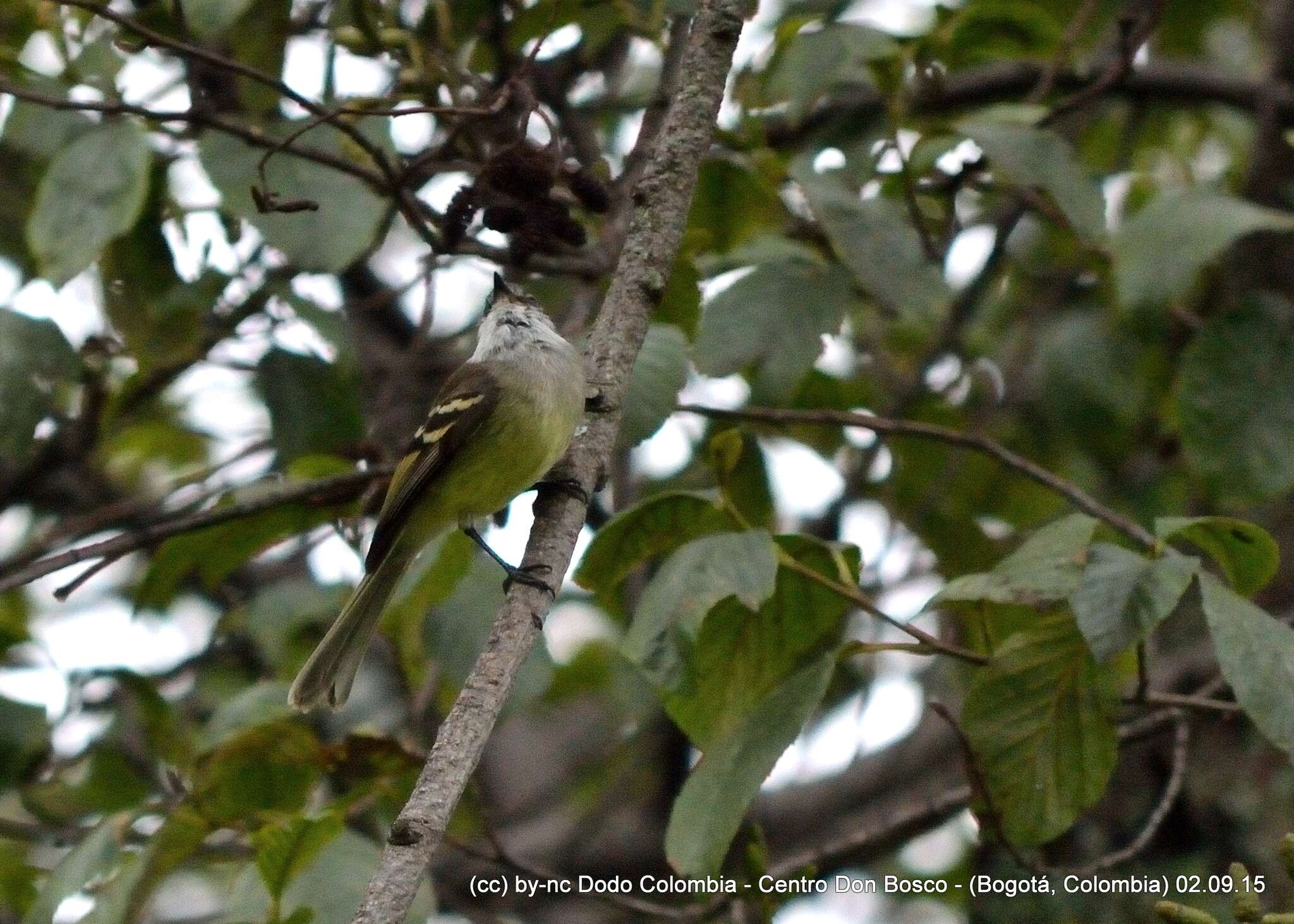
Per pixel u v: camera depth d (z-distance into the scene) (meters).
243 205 9.98
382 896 5.77
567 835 14.38
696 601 7.90
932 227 12.68
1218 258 13.05
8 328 10.16
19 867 11.02
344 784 11.78
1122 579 7.35
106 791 11.91
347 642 9.87
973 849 13.08
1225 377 10.61
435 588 10.27
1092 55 14.01
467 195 9.46
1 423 10.02
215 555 11.22
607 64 13.88
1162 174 14.89
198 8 9.89
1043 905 10.98
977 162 12.24
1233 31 17.27
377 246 12.13
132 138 9.87
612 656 15.09
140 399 12.68
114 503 14.48
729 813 8.06
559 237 9.12
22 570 9.97
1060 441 13.73
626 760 14.30
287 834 8.12
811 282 10.67
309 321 11.71
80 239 9.66
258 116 10.68
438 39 10.93
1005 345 14.43
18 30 11.23
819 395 13.21
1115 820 11.16
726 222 11.84
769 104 11.14
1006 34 11.85
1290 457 10.43
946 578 12.47
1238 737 11.12
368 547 10.80
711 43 8.03
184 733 12.00
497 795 15.35
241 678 14.05
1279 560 8.21
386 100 10.09
